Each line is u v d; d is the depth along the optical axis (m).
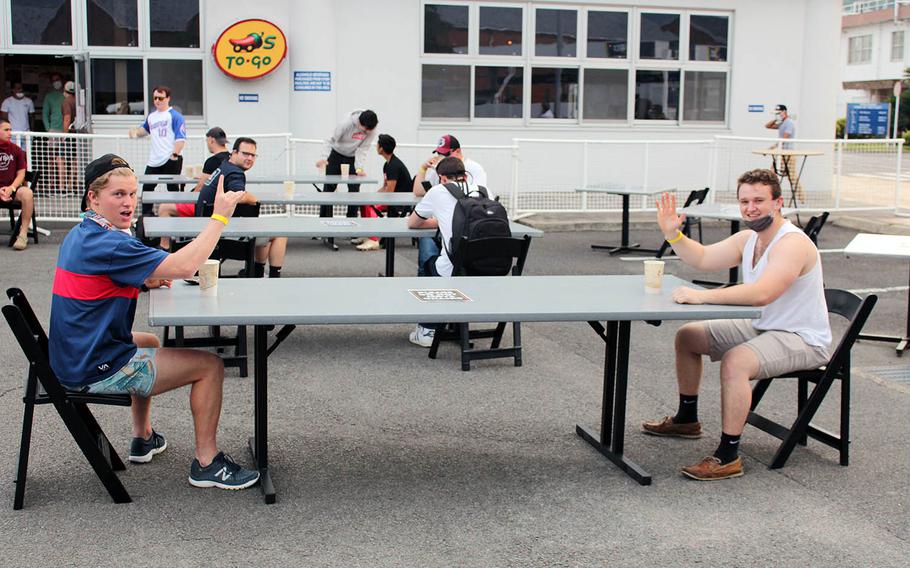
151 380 4.07
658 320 4.57
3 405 5.44
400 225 7.71
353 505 4.20
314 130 14.86
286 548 3.76
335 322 4.02
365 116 12.12
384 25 15.38
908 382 6.32
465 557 3.72
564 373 6.46
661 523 4.07
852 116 41.03
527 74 16.16
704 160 14.89
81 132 14.42
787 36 16.94
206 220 7.73
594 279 5.21
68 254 3.91
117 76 14.86
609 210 14.94
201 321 3.90
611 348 4.81
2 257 10.45
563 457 4.86
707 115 17.00
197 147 14.44
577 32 16.28
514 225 7.70
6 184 10.91
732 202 14.87
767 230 4.65
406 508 4.18
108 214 3.96
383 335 7.49
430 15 15.62
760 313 4.36
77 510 4.05
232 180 8.23
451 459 4.79
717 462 4.57
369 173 15.58
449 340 7.13
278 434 5.11
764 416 5.56
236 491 4.30
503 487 4.45
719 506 4.27
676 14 16.59
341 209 14.05
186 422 5.22
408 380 6.21
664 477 4.60
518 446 5.01
